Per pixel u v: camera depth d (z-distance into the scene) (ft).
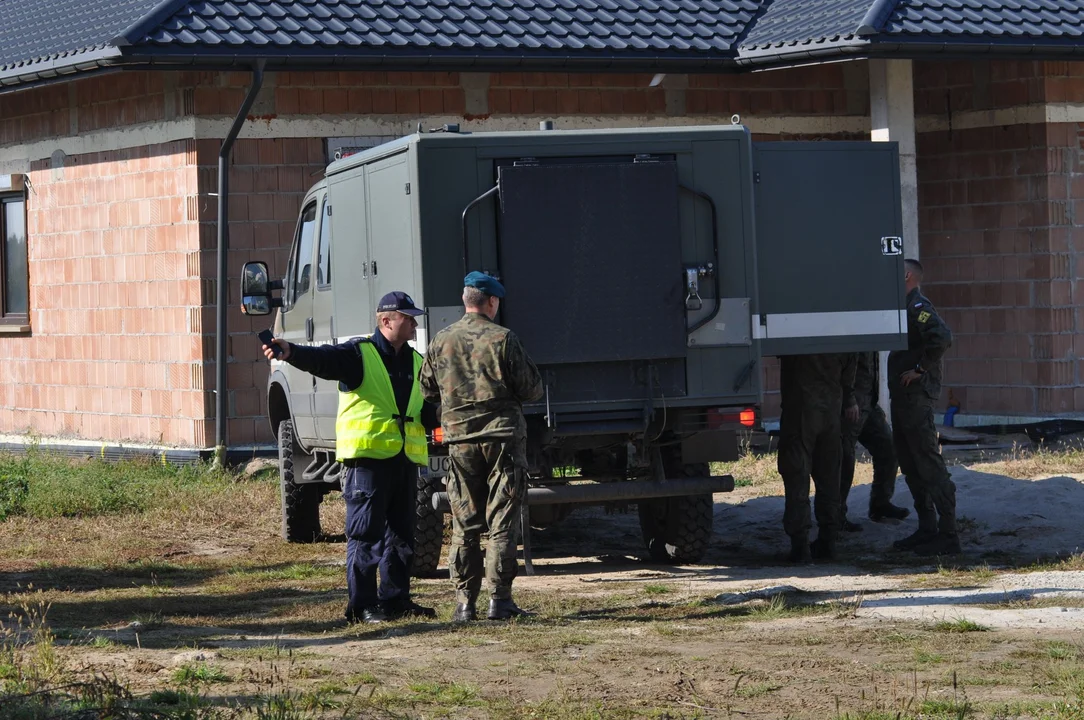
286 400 74.54
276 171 97.86
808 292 63.05
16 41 112.78
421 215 57.41
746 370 60.29
